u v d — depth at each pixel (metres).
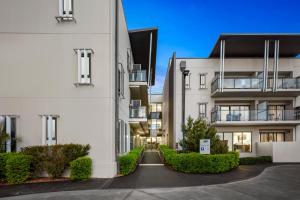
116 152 12.38
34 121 11.74
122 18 15.80
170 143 28.50
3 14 12.03
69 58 11.97
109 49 11.98
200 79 24.38
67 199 7.66
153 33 20.83
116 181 10.45
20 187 9.28
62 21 12.02
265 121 22.50
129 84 20.08
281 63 23.97
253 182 10.45
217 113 22.52
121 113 15.09
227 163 13.45
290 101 24.34
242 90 22.28
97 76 11.91
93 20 12.06
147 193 8.38
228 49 23.53
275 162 19.19
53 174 10.67
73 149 11.09
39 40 12.00
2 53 11.92
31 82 11.88
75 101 11.84
